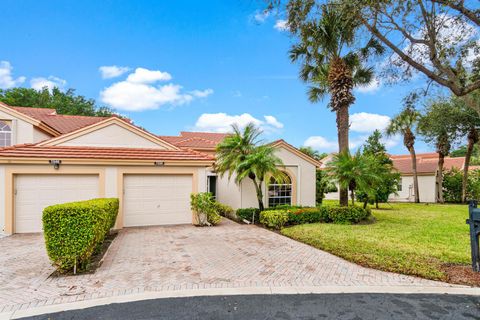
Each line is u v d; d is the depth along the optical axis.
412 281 5.83
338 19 9.12
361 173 13.55
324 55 14.80
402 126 27.80
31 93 43.50
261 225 12.98
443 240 9.36
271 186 15.56
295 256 7.72
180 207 12.73
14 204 10.62
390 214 17.27
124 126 13.13
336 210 13.05
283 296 5.09
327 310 4.54
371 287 5.51
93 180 11.52
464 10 6.78
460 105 22.72
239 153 13.75
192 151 13.77
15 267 6.63
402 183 32.47
